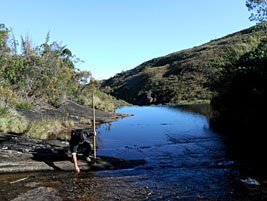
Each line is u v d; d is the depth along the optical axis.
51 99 30.75
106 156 13.36
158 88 95.62
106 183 9.78
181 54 129.12
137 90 107.19
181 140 18.36
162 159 13.13
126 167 11.84
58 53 32.31
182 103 75.94
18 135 16.56
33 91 29.17
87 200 8.32
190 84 87.94
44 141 15.38
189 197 8.38
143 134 21.30
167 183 9.67
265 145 15.17
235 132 20.80
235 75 21.20
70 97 36.94
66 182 9.91
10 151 12.57
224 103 24.78
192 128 24.27
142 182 9.84
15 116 19.38
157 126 26.17
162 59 139.50
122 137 19.94
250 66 20.45
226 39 119.88
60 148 13.80
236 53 26.75
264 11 29.62
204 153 14.15
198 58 104.44
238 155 13.35
